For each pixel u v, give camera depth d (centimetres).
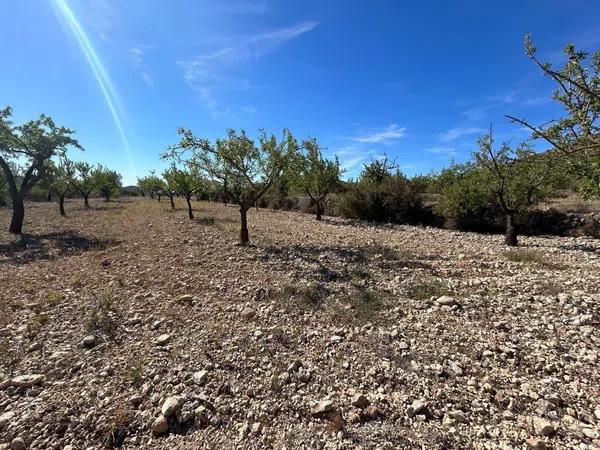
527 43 319
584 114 329
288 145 1381
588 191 676
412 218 2459
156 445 368
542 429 360
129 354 546
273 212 3344
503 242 1527
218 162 1387
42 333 625
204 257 1197
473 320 646
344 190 2908
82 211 3241
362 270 1009
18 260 1197
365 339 582
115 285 891
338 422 386
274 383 463
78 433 382
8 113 1758
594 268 980
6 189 4081
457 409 405
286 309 721
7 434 381
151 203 4312
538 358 505
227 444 368
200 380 470
